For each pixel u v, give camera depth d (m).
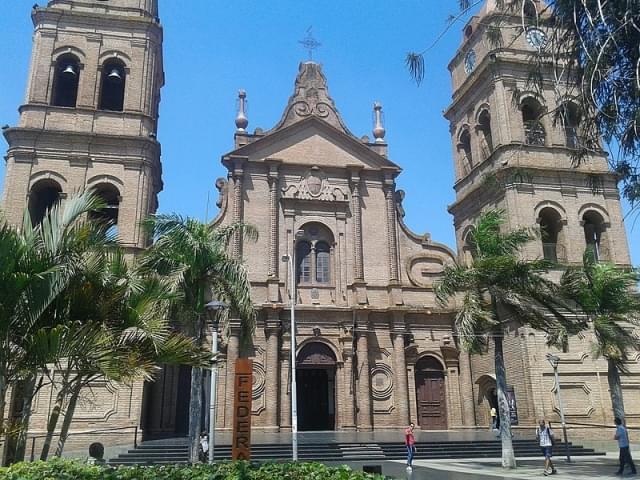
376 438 27.44
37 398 25.44
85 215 14.33
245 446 14.05
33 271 10.53
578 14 9.10
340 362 31.80
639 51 8.54
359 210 34.69
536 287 21.91
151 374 11.84
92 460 13.45
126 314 11.93
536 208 31.16
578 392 28.45
